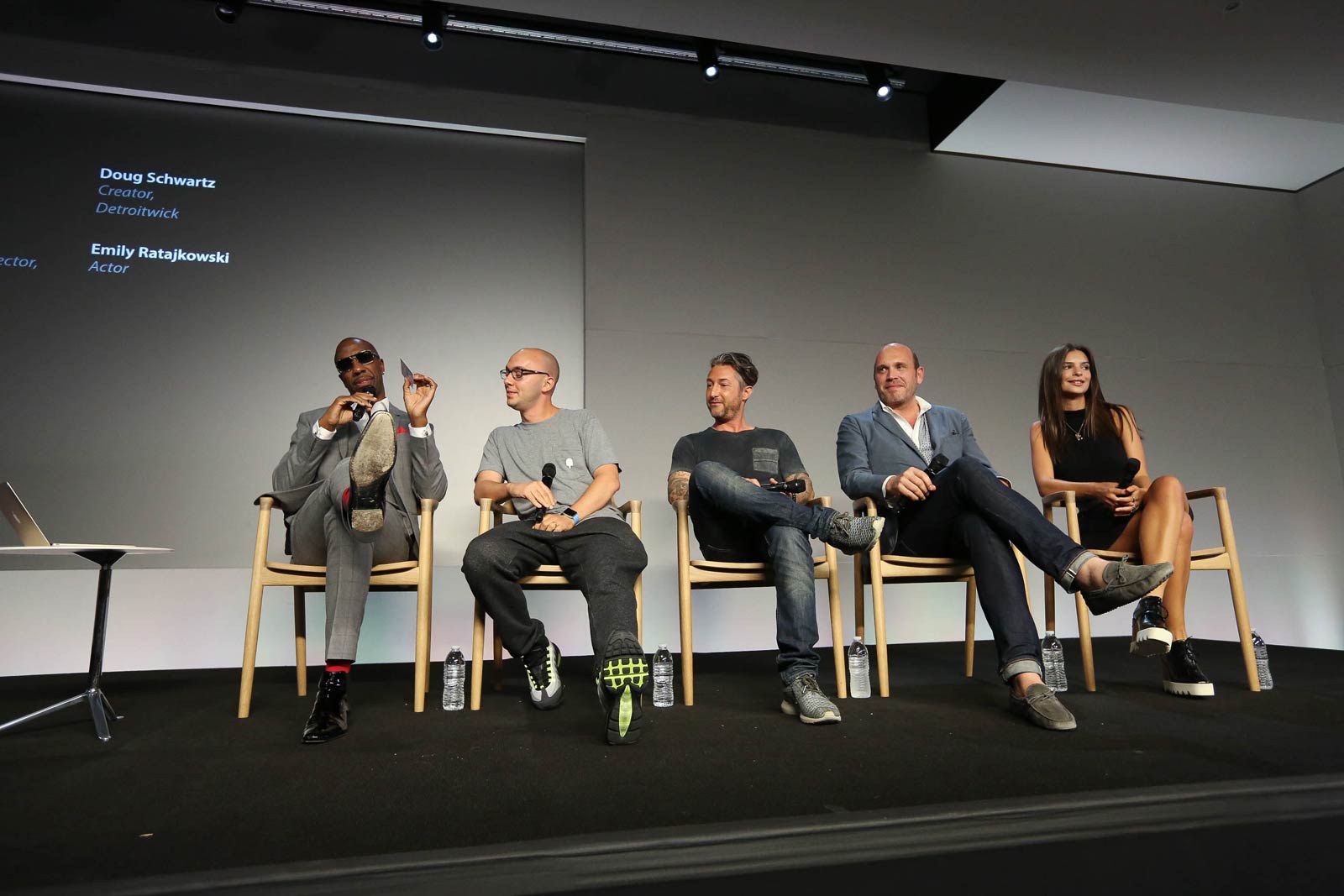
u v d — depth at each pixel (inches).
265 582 76.9
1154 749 54.8
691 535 143.9
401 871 34.6
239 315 137.4
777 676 100.7
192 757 57.4
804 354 153.6
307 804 44.4
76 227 134.2
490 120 151.3
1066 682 88.4
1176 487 81.4
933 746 57.0
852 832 38.8
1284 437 170.6
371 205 145.9
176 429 131.8
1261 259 178.9
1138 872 33.9
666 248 152.5
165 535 128.5
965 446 94.0
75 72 136.5
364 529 68.0
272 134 144.9
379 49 150.3
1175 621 79.7
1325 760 51.2
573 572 74.2
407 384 83.5
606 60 159.2
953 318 161.6
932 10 120.0
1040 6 119.7
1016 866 34.6
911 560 82.2
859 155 165.5
